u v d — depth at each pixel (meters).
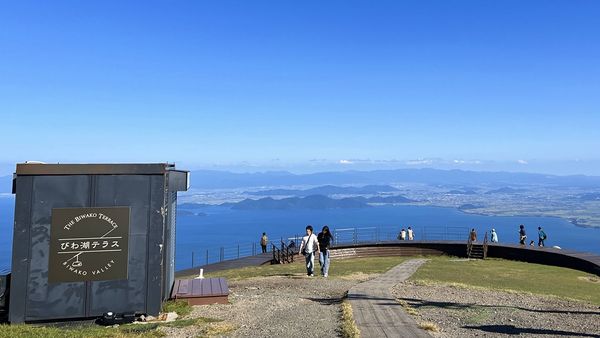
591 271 23.28
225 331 8.15
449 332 8.30
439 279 17.33
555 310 11.10
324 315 9.77
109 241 9.44
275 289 14.00
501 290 14.55
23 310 8.99
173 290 11.52
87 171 9.39
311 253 17.36
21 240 9.09
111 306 9.38
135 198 9.63
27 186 9.16
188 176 11.08
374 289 13.78
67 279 9.19
